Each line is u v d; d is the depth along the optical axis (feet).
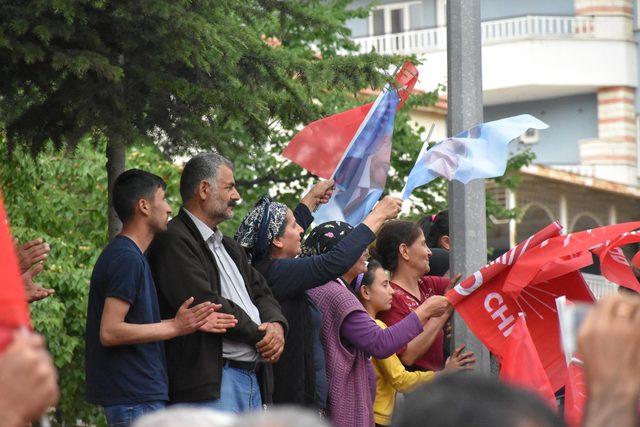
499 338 28.60
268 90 31.50
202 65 27.86
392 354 29.12
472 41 29.53
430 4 151.94
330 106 44.52
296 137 32.55
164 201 25.95
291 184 71.10
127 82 28.68
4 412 10.85
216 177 26.89
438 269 35.96
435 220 37.73
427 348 30.32
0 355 11.01
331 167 32.55
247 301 26.94
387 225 32.78
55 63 26.21
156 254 26.37
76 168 59.21
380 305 31.30
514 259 28.27
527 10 148.25
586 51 147.23
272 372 27.53
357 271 30.58
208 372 25.89
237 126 33.73
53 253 57.36
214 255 26.89
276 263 28.22
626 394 10.76
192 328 24.93
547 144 151.94
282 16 33.01
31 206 57.72
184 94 28.66
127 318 25.16
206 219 26.94
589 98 150.30
